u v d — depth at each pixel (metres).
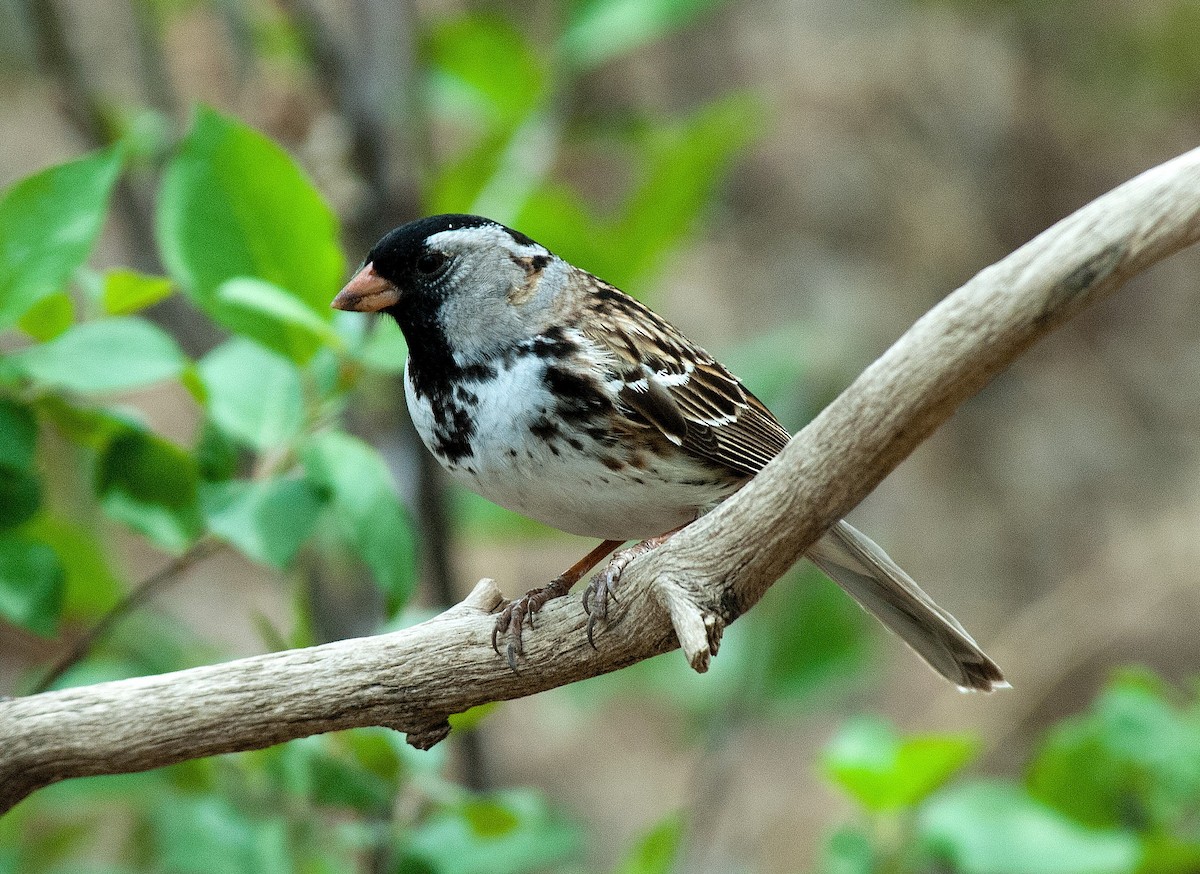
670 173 11.85
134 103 12.13
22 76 15.80
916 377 5.24
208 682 6.00
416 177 10.98
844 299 17.08
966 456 18.02
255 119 10.73
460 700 6.13
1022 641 16.44
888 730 9.53
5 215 6.86
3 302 6.79
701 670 5.65
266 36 10.99
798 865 14.88
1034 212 17.30
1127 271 4.95
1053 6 17.03
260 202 7.38
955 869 8.99
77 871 9.65
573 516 7.50
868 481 5.53
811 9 17.45
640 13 11.99
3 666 10.57
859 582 7.96
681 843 11.61
